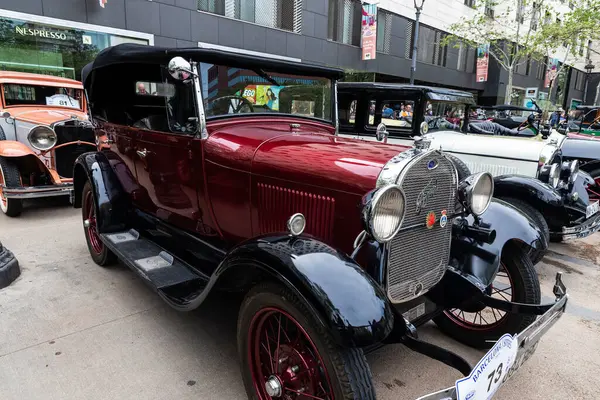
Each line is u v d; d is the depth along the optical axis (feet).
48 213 19.35
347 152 7.68
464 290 8.21
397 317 6.23
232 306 10.89
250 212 8.42
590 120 36.32
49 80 22.70
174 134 9.52
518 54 52.85
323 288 5.53
